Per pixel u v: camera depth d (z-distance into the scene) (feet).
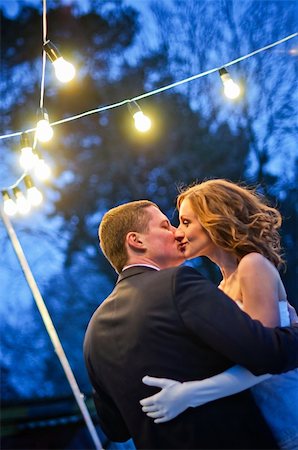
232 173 24.30
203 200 5.57
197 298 4.57
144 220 5.49
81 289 22.58
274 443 4.60
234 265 5.55
